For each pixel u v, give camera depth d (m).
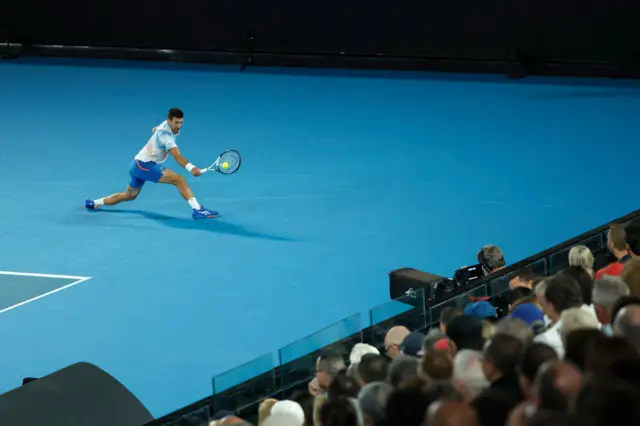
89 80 45.06
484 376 9.62
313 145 35.69
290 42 44.66
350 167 33.38
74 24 47.41
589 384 7.11
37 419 14.22
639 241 14.61
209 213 29.66
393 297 20.12
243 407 13.55
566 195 29.78
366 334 14.98
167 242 28.11
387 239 27.53
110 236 28.75
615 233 15.34
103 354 22.03
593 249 17.66
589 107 37.12
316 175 32.84
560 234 27.20
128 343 22.48
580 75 40.34
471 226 28.05
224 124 38.50
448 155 33.78
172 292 25.00
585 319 10.57
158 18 46.16
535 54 40.78
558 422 6.68
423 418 8.46
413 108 38.81
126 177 34.12
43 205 31.67
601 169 31.50
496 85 40.50
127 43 46.97
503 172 31.91
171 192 32.12
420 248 26.81
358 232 28.12
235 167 28.92
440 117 37.56
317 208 30.09
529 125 35.91
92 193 32.72
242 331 22.81
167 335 22.78
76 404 14.62
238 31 45.19
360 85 42.06
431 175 32.12
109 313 24.00
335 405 9.16
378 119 37.94
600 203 29.06
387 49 43.25
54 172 34.78
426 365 10.10
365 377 11.04
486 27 41.19
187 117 39.53
